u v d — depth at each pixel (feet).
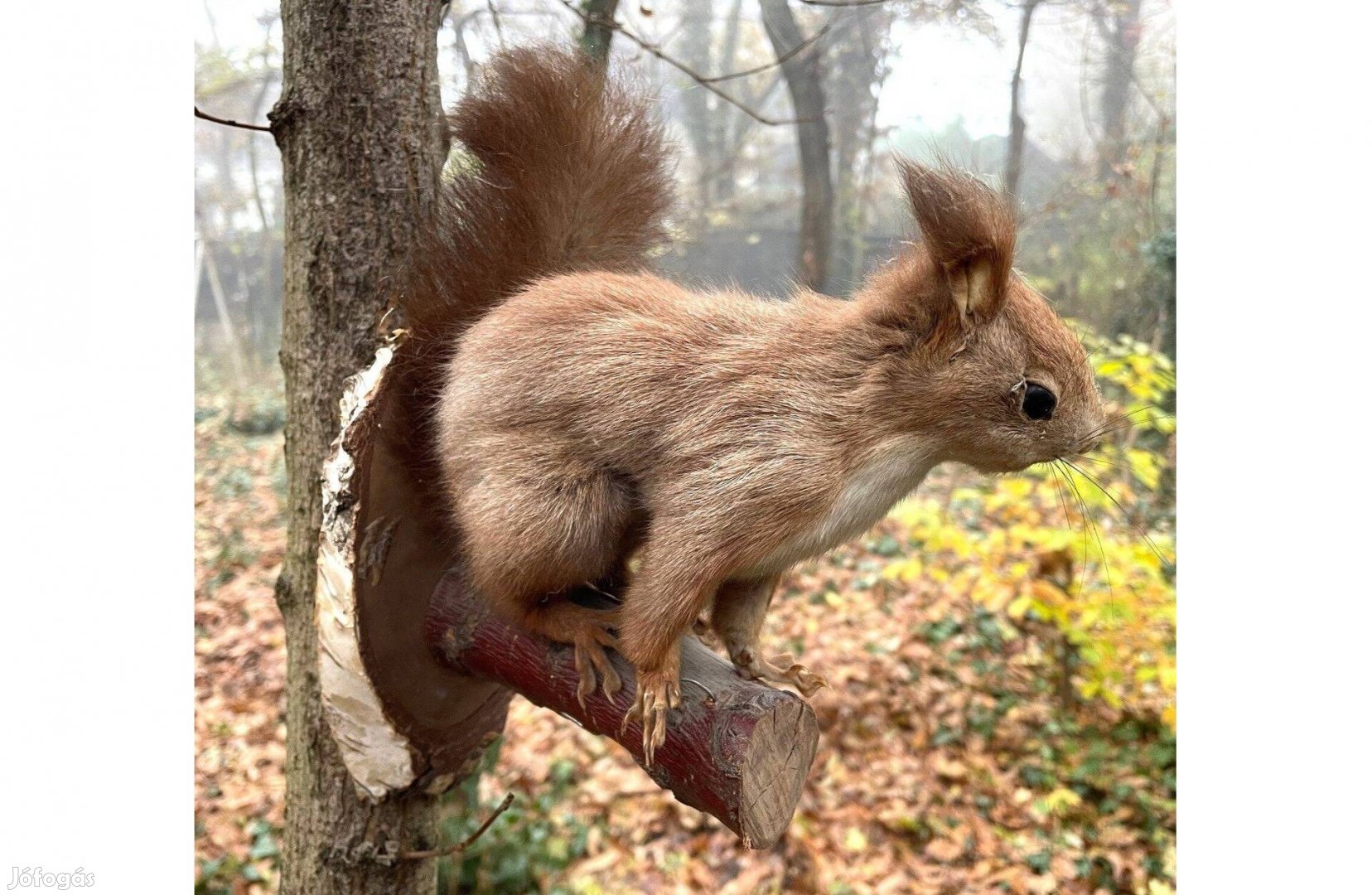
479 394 0.89
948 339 0.88
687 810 2.08
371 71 1.00
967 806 2.13
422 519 0.97
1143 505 2.84
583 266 1.05
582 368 0.87
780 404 0.85
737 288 1.00
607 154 1.07
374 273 1.01
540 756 2.21
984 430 0.89
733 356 0.87
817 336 0.88
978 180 0.91
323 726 1.04
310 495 1.03
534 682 0.93
